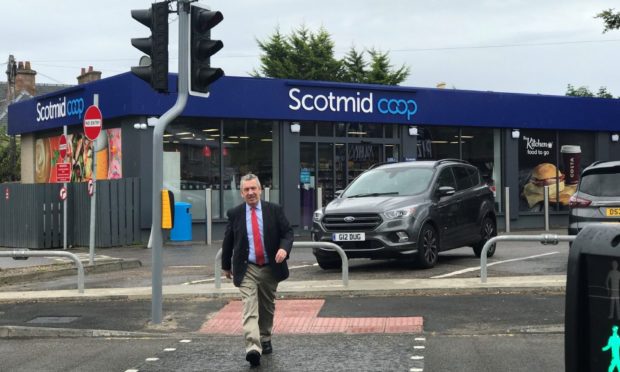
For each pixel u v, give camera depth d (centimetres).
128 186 1931
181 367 732
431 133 2423
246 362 746
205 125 2088
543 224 2577
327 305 1027
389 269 1324
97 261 1488
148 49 929
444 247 1334
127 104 1980
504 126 2498
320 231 1290
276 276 741
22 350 835
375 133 2339
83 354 805
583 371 354
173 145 2034
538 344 795
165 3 915
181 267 1462
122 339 888
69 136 2308
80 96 2198
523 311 948
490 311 956
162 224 933
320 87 2222
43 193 1925
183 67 926
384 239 1237
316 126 2245
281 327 910
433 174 1367
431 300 1037
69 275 1380
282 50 4872
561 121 2592
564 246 1725
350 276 1254
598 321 349
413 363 724
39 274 1340
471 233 1419
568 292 357
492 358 738
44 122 2403
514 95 2514
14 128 2598
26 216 1955
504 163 2514
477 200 1448
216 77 928
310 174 2239
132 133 2005
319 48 4822
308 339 850
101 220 1883
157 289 944
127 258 1628
